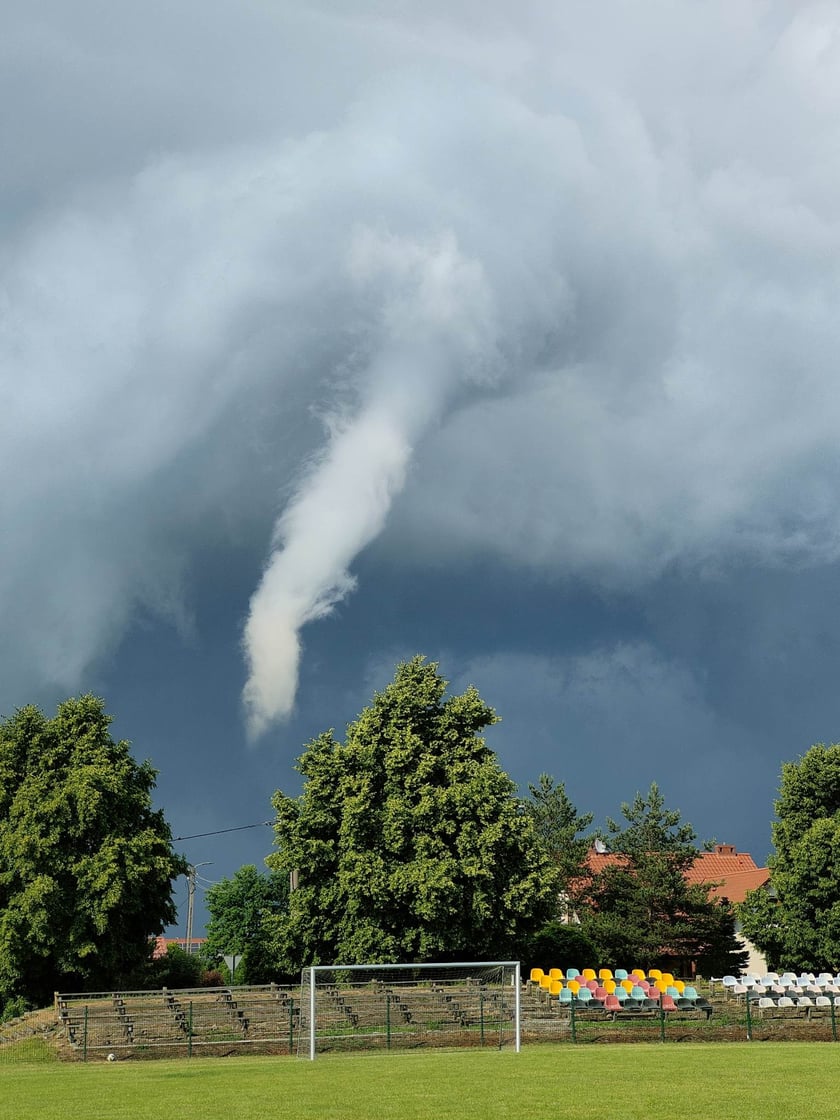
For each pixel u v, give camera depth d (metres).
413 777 59.59
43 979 58.41
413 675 62.53
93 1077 34.28
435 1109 24.97
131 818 61.25
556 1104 25.55
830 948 65.69
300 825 60.38
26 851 56.16
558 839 106.00
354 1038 44.88
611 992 52.38
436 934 57.44
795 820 69.88
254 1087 30.02
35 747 60.69
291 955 61.41
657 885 79.88
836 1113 23.88
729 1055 39.19
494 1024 47.97
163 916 61.28
